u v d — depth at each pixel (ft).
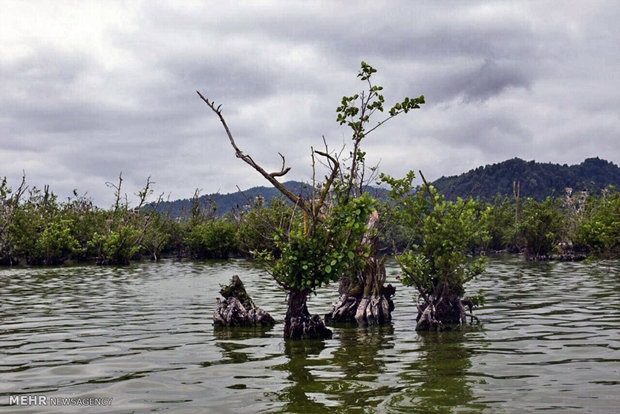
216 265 162.20
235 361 34.76
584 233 147.54
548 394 26.13
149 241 203.31
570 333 43.24
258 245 186.39
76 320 53.72
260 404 25.26
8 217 172.14
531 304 61.98
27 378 30.78
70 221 184.75
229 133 45.27
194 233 214.07
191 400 26.16
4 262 171.32
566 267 125.29
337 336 44.24
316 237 43.62
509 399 25.38
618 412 23.22
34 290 85.87
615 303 61.16
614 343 38.83
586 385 27.73
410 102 47.09
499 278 99.09
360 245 46.68
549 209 168.55
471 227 50.47
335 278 43.11
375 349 38.32
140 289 87.51
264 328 48.62
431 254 51.08
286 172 45.39
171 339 43.01
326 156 45.03
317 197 47.52
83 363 34.42
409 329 47.50
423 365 32.86
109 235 172.96
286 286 43.50
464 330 46.01
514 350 37.06
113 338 43.47
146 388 28.43
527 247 166.81
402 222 53.01
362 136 47.01
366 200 42.80
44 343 41.39
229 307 50.06
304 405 24.94
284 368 32.60
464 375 30.22
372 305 51.72
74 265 165.68
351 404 24.93
